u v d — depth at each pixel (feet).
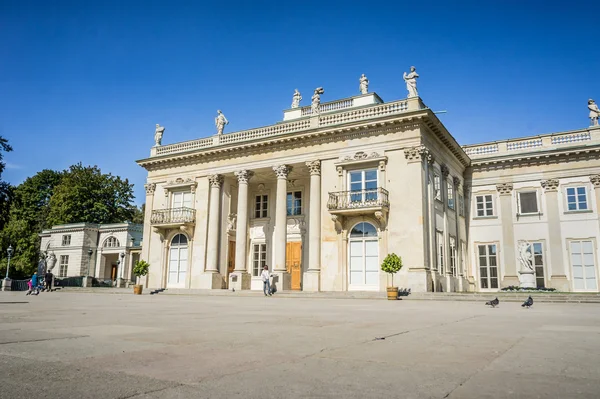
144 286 107.65
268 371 13.17
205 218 102.94
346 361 14.78
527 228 100.01
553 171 99.40
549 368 13.78
